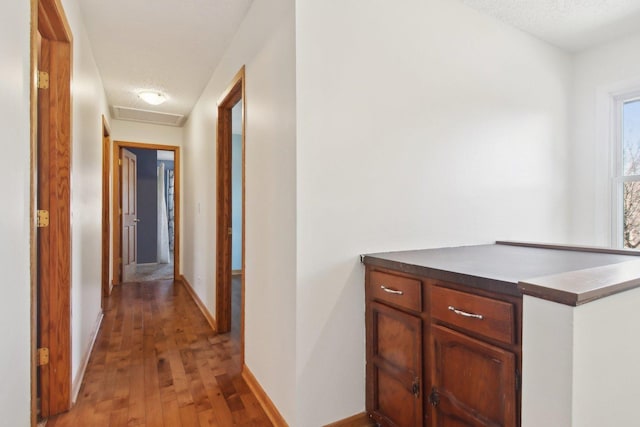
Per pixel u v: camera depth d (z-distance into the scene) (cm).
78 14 213
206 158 356
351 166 168
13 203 102
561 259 153
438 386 132
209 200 341
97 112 313
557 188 262
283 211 167
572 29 239
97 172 315
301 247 155
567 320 88
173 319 333
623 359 104
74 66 199
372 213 174
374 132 175
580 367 88
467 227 208
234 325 316
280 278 170
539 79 250
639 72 245
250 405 187
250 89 216
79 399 192
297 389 154
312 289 158
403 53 184
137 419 174
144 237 673
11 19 100
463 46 208
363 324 170
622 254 167
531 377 95
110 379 214
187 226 470
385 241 178
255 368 202
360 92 171
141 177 670
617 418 102
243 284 226
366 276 169
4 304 94
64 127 180
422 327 139
